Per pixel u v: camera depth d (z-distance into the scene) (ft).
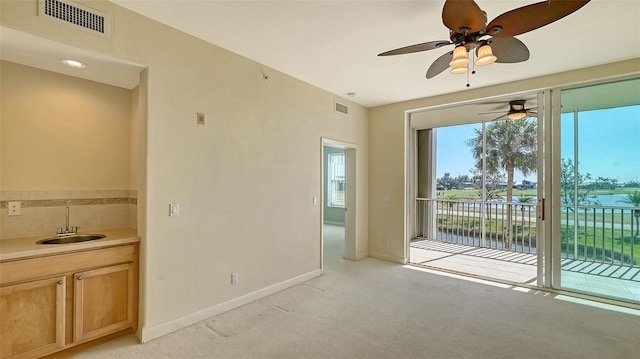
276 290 11.61
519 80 12.51
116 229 9.57
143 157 8.05
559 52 9.78
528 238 17.87
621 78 10.72
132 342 7.88
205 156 9.27
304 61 10.75
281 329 8.73
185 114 8.75
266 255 11.25
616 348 7.82
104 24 7.16
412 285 12.59
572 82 11.35
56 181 8.66
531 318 9.56
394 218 16.29
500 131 18.83
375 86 13.53
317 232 13.70
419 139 22.26
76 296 7.22
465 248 19.39
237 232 10.21
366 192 17.19
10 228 7.92
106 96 9.64
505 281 13.07
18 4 6.00
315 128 13.56
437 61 8.04
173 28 8.45
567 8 5.36
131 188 10.03
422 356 7.43
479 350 7.71
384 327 8.90
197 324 8.95
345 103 15.49
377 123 17.03
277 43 9.37
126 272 8.04
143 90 8.07
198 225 9.09
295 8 7.45
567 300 11.08
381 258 16.78
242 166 10.37
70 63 7.79
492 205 19.15
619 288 11.01
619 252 10.98
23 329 6.55
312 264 13.44
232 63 10.03
